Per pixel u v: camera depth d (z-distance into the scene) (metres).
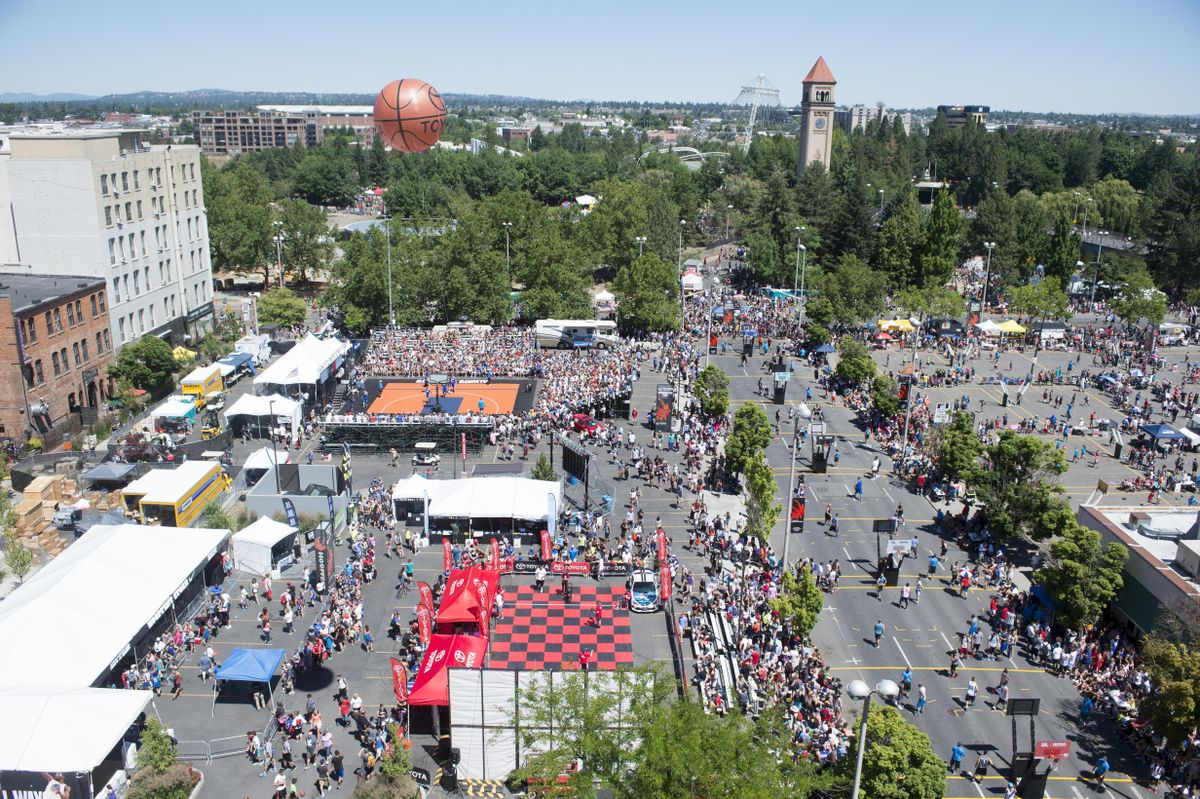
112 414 84.12
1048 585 50.53
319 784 37.94
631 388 90.94
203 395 82.88
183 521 59.97
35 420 77.50
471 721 38.47
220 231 140.00
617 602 52.56
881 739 34.53
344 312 111.88
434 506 59.66
